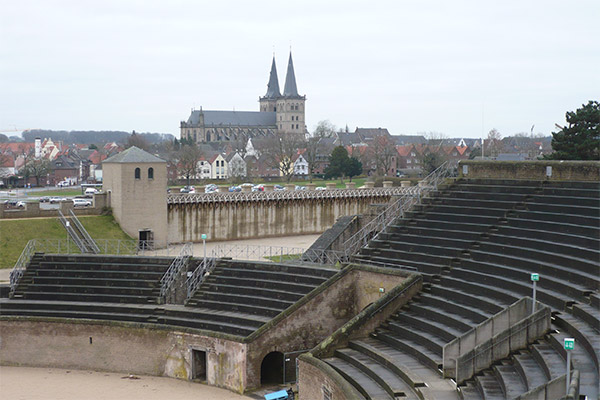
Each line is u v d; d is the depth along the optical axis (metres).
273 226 134.75
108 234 108.94
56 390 58.56
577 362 38.66
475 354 43.66
